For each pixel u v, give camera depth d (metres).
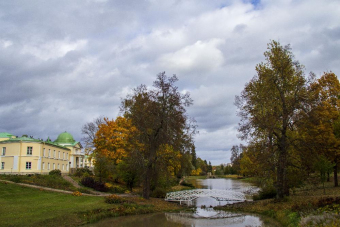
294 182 30.92
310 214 18.52
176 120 32.16
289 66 27.62
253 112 28.08
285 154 27.08
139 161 33.31
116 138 45.75
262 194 34.41
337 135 32.62
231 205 33.59
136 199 32.41
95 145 47.88
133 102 35.59
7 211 20.91
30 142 53.16
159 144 33.03
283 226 20.41
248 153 29.84
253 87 29.31
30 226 18.16
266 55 28.97
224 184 75.75
